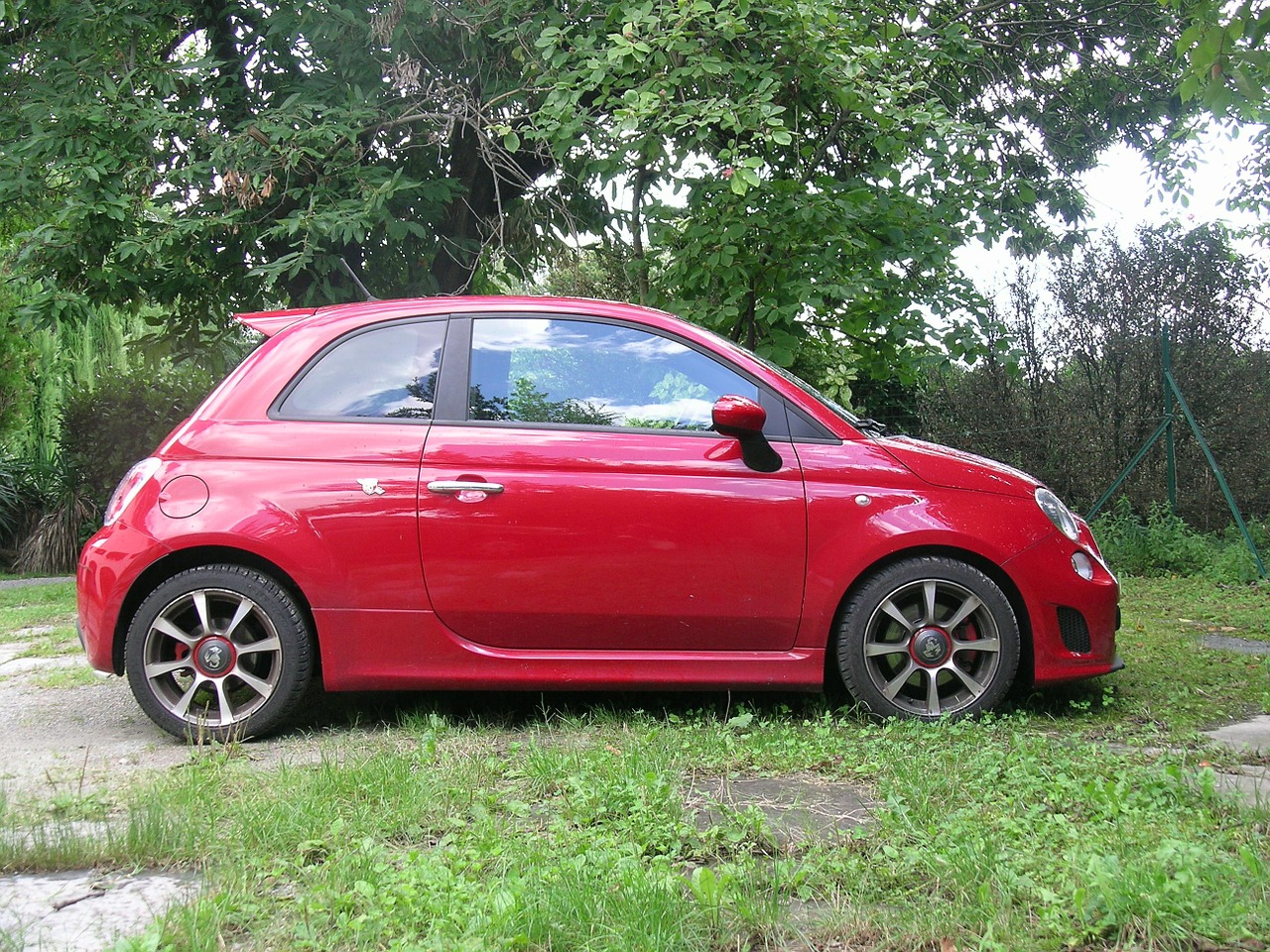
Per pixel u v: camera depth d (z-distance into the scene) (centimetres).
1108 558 1059
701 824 333
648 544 463
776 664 470
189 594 457
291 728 481
